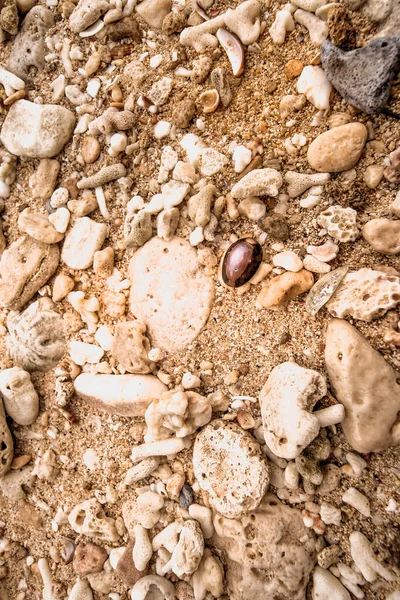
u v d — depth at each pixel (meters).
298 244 0.23
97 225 0.26
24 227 0.26
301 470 0.22
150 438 0.24
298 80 0.22
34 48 0.26
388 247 0.21
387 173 0.21
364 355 0.21
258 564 0.22
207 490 0.23
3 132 0.27
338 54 0.21
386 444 0.21
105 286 0.26
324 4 0.21
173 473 0.25
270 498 0.23
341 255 0.22
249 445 0.23
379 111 0.21
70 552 0.26
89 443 0.26
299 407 0.21
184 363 0.24
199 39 0.24
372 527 0.22
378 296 0.21
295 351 0.23
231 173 0.24
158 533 0.24
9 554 0.28
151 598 0.24
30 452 0.27
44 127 0.26
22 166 0.28
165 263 0.25
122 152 0.25
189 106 0.24
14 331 0.27
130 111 0.25
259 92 0.23
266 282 0.23
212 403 0.24
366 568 0.21
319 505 0.23
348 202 0.22
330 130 0.22
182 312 0.24
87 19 0.25
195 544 0.23
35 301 0.27
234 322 0.24
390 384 0.21
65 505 0.26
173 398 0.23
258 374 0.23
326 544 0.23
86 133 0.26
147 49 0.25
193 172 0.24
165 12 0.25
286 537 0.22
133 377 0.25
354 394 0.21
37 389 0.27
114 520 0.26
